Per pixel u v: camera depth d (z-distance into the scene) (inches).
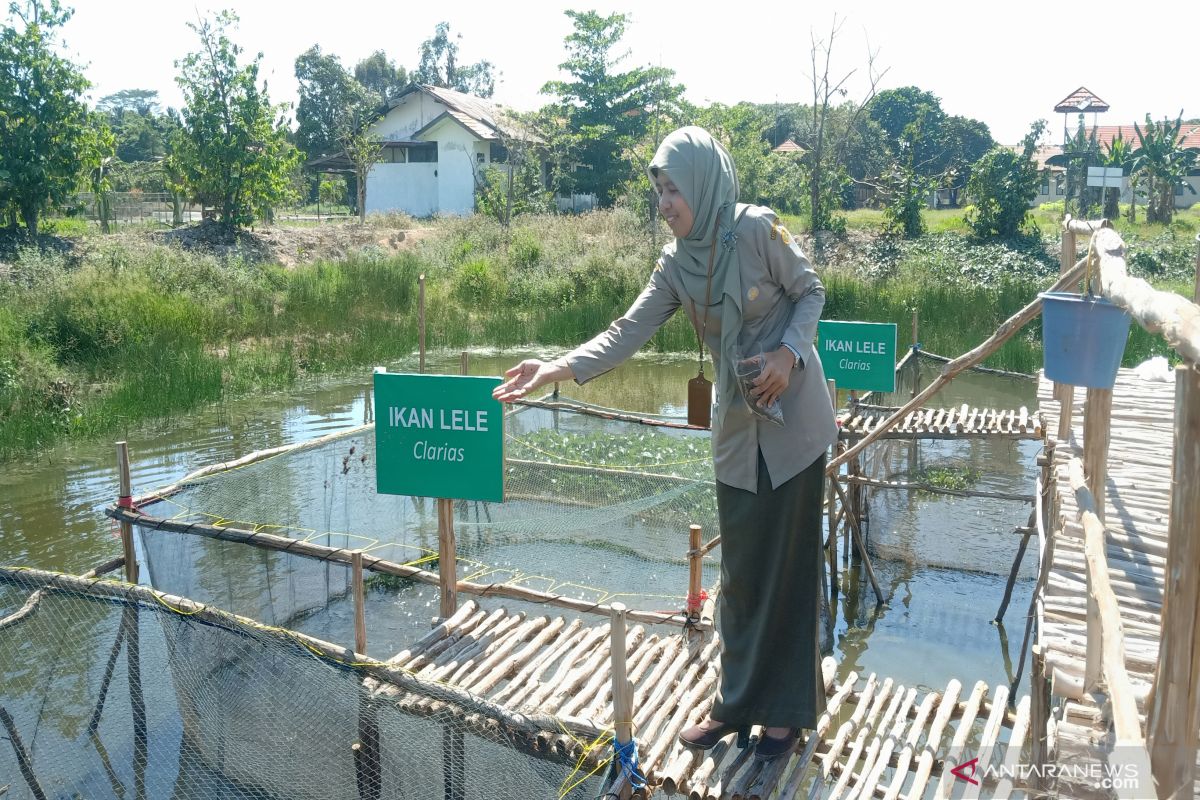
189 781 172.9
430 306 789.9
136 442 459.2
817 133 1167.6
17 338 534.6
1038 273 918.4
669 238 1034.1
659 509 308.0
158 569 232.1
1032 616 254.2
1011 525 354.9
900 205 1061.8
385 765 152.9
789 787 135.0
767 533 122.7
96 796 175.2
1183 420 77.4
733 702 129.5
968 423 344.8
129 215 1194.6
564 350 727.1
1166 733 81.3
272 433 478.0
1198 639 78.7
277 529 267.1
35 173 786.8
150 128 2431.1
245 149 968.9
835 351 322.3
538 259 935.0
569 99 1536.7
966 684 267.7
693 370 655.8
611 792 121.9
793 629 125.8
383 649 238.8
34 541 331.0
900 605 318.7
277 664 160.7
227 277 744.3
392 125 1636.3
